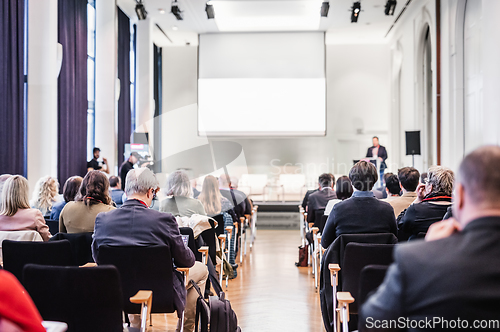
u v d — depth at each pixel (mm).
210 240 3484
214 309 2340
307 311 3615
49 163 6250
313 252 4859
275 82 12125
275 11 11125
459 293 872
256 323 3316
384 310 954
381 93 13047
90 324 1744
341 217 2670
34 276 1715
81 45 8406
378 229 2623
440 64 8359
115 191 4828
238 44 12133
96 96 9414
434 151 8555
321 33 12000
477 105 6961
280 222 9273
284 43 12062
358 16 10859
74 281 1710
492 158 919
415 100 10305
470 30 7246
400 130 12148
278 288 4332
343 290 2264
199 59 12211
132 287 2174
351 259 2227
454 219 1011
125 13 10898
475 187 922
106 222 2256
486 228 902
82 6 8453
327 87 13094
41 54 6238
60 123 7590
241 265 5398
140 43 10930
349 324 2480
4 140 5781
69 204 2863
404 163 11656
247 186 10789
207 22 11383
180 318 2336
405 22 11031
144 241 2213
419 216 2758
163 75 13586
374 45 13086
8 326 987
